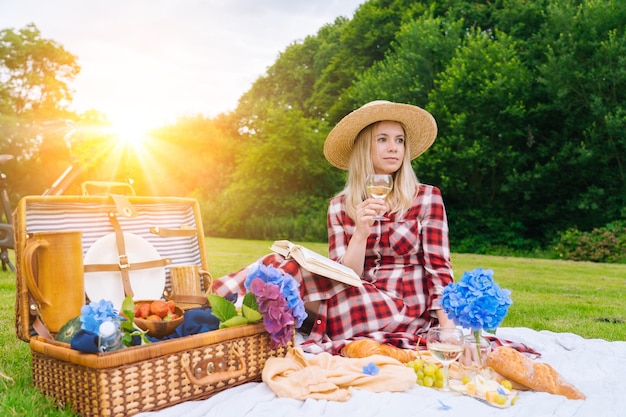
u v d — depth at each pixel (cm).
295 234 1923
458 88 1636
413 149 368
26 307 238
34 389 234
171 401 213
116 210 293
